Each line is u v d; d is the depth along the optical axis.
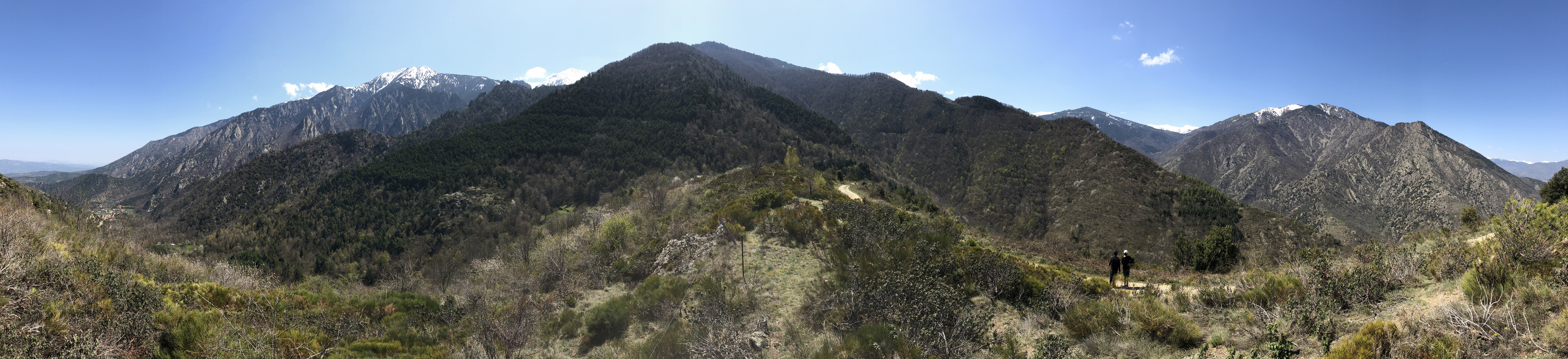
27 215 12.29
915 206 41.91
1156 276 15.79
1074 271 17.06
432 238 80.56
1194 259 17.52
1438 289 6.56
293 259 75.62
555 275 15.74
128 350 6.60
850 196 37.66
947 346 6.91
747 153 118.06
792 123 159.62
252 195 139.00
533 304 11.67
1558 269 5.39
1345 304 6.96
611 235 21.28
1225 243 16.64
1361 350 4.77
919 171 173.00
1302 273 8.52
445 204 90.12
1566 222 6.10
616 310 9.68
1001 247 23.02
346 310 10.98
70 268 7.74
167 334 7.08
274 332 8.25
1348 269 8.23
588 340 9.33
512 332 9.35
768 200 22.97
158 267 12.12
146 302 7.76
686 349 7.85
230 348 7.08
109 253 11.60
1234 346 6.36
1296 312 6.44
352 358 8.30
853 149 150.38
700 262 13.41
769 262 12.88
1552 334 4.30
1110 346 7.03
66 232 13.20
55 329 6.21
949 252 12.93
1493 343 4.64
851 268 10.38
